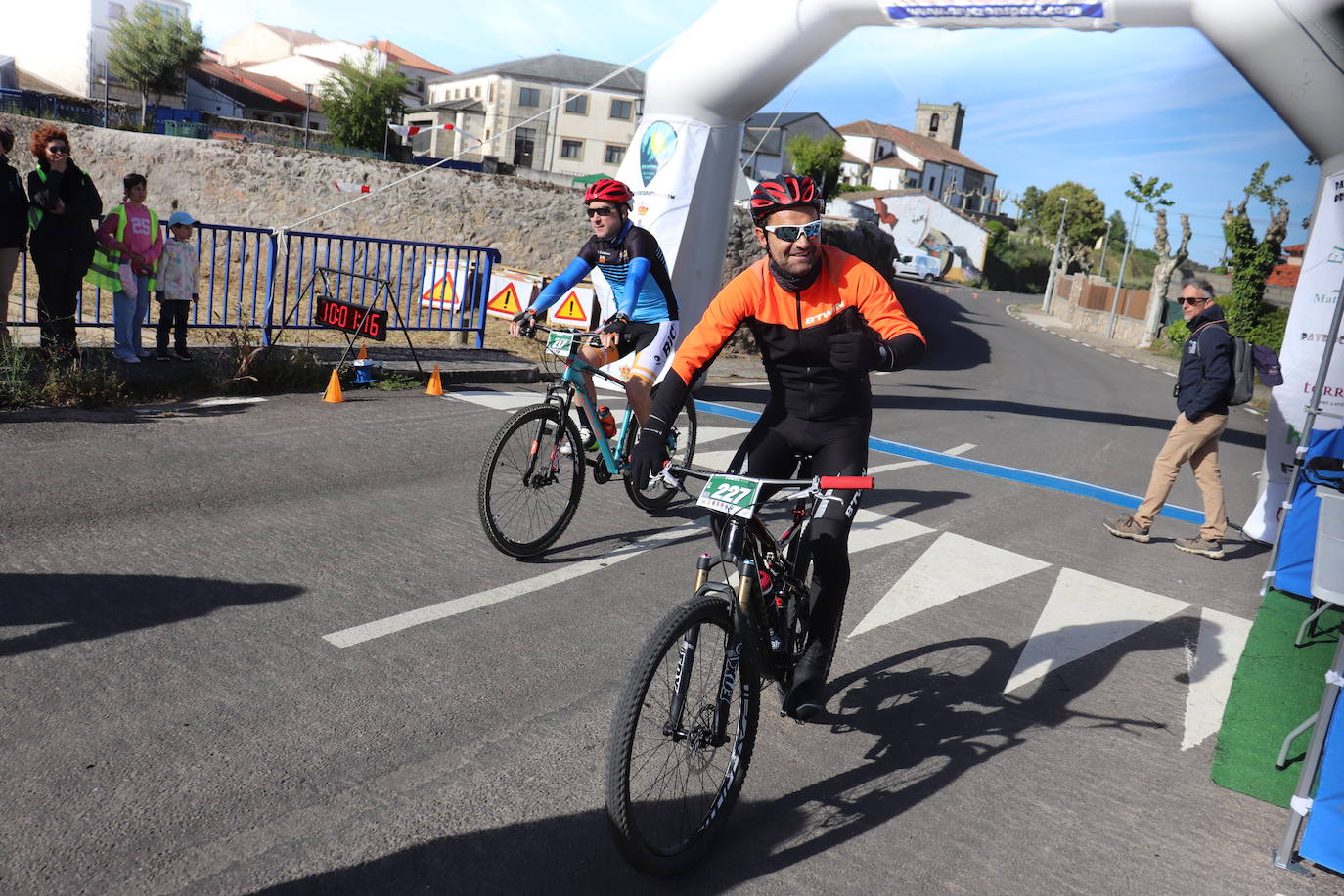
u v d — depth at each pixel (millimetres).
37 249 7215
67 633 3555
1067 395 17078
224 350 8492
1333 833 2836
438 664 3674
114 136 20797
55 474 5344
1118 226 74812
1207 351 6480
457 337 12539
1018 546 6355
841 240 22922
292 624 3861
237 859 2443
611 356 5430
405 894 2385
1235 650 4824
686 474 2836
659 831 2607
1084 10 8328
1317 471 4145
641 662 2463
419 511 5496
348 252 19188
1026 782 3314
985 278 78188
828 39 10000
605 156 64438
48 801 2588
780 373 3281
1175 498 8836
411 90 78125
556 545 5262
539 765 3061
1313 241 7094
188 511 5027
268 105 66062
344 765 2928
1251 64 7496
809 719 3328
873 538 6141
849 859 2764
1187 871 2867
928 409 12844
